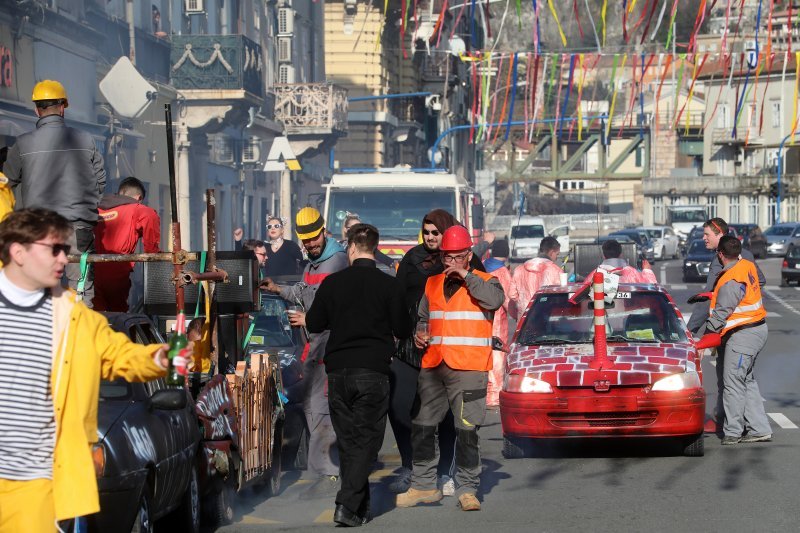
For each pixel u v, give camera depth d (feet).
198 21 165.27
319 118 197.88
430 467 48.91
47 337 29.30
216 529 45.21
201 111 153.99
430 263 51.39
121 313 42.16
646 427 59.06
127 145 132.57
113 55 130.82
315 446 52.19
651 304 65.67
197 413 44.34
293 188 228.02
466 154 401.70
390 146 274.57
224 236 180.55
